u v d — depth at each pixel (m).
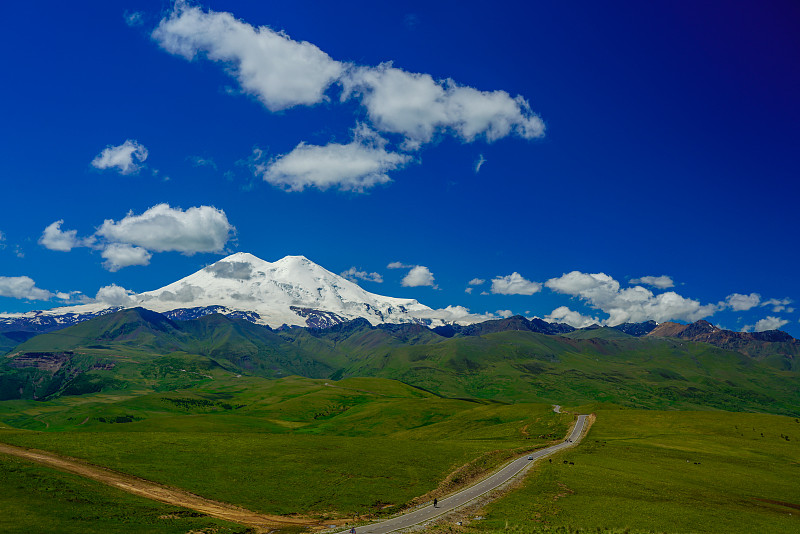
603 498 101.00
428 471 124.25
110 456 118.88
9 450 116.44
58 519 77.19
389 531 82.06
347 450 140.38
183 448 130.75
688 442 169.88
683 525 86.00
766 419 199.12
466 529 82.50
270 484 108.62
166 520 82.44
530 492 105.31
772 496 110.31
